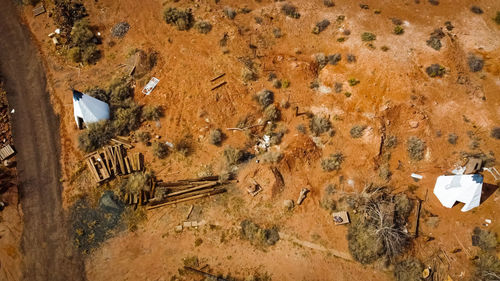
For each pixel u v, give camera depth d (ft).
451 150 93.25
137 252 81.10
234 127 96.63
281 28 115.24
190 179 89.04
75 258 80.64
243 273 78.69
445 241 82.48
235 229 83.61
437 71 100.99
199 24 110.01
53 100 100.12
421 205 86.94
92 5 115.44
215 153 93.15
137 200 85.81
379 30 112.16
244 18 115.75
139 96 100.01
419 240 82.58
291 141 94.07
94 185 87.97
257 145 94.22
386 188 88.58
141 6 116.26
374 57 103.35
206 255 80.74
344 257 80.48
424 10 119.44
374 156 91.71
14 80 103.04
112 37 110.42
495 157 91.50
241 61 105.09
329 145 94.38
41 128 96.02
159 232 83.25
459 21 117.08
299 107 99.40
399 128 95.55
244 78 101.96
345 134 95.25
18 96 100.48
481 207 85.81
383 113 94.99
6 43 108.88
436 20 116.88
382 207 82.23
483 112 98.17
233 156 90.89
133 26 112.37
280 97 100.48
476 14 119.14
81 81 102.94
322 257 80.53
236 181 89.56
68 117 97.14
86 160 90.68
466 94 100.63
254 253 80.79
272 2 120.47
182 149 92.48
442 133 94.99
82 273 79.25
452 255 80.64
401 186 89.30
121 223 84.02
